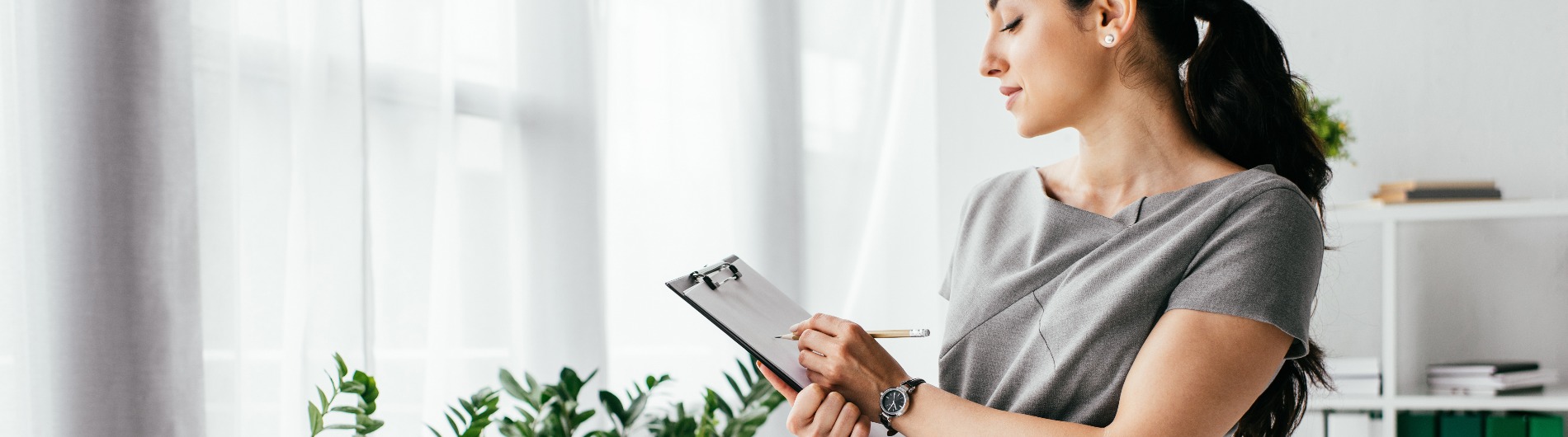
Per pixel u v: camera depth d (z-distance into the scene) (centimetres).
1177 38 94
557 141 196
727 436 185
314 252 144
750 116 263
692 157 249
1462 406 226
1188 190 91
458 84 180
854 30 288
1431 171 263
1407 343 266
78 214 111
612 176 230
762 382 192
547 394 163
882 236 287
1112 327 89
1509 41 259
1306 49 271
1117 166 96
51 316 111
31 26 111
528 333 192
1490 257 261
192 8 122
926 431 90
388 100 162
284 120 141
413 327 163
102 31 112
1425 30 264
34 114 111
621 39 234
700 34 252
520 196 192
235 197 128
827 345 94
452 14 179
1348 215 235
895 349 285
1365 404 231
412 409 163
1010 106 100
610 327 229
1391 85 266
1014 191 108
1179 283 88
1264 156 95
